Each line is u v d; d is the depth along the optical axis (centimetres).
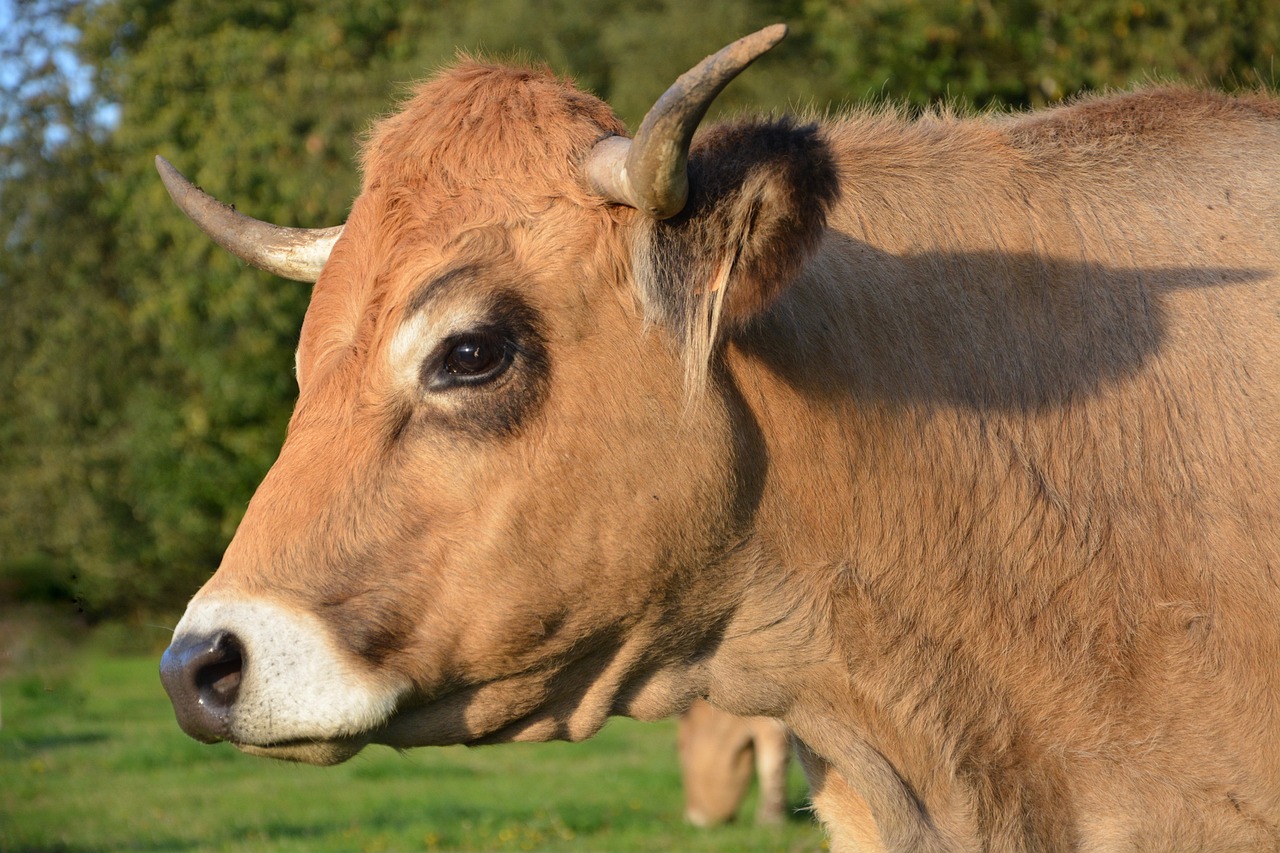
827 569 448
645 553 418
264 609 389
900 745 458
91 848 1091
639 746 1691
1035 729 456
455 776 1462
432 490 400
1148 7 1772
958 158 502
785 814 1148
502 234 412
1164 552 452
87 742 1709
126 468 3506
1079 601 454
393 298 409
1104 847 450
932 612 455
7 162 3666
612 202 414
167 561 3381
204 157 2834
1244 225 492
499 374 401
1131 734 448
